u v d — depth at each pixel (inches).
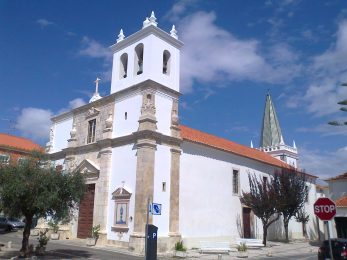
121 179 965.8
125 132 997.2
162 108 981.2
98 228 966.4
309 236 1565.0
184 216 986.7
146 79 972.6
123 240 908.6
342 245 605.6
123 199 939.3
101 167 1027.3
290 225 1467.8
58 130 1311.5
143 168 893.8
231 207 1164.5
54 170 703.1
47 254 739.4
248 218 1235.9
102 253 806.5
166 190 934.4
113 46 1114.7
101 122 1099.3
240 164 1252.5
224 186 1153.4
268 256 898.7
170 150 969.5
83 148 1133.1
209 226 1062.4
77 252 800.9
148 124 922.7
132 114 991.6
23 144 1755.7
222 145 1249.4
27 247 684.1
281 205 1167.6
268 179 1382.9
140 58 1057.5
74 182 707.4
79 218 1084.5
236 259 830.5
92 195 1056.8
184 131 1146.0
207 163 1102.4
